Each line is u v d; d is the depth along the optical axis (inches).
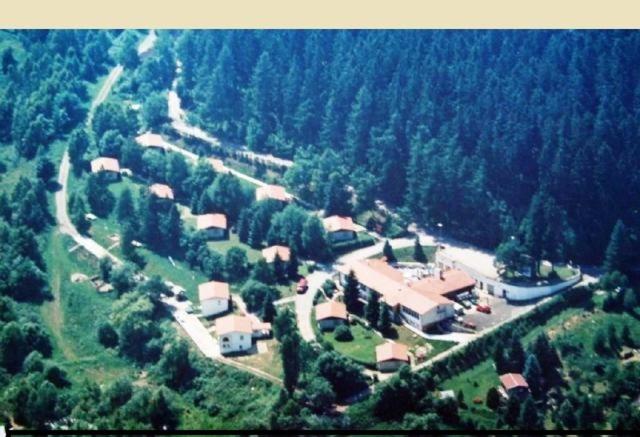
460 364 6929.1
